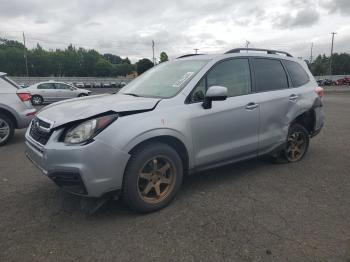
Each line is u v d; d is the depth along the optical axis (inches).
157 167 146.1
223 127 166.6
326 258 112.6
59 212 146.7
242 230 130.7
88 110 136.6
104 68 4581.7
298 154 221.6
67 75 4493.1
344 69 4347.9
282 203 155.8
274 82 198.4
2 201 158.6
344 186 177.6
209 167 167.8
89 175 127.6
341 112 522.6
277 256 113.9
